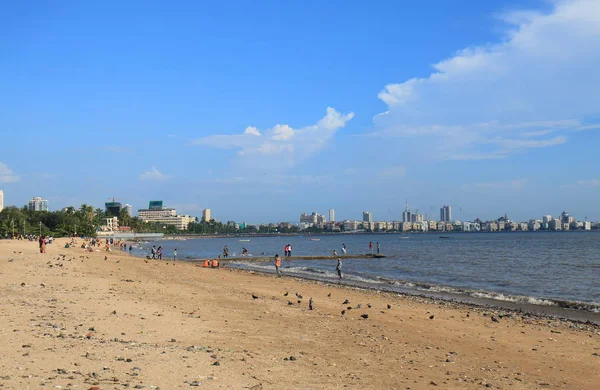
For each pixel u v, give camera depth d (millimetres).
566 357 16734
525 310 29672
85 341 13484
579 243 165125
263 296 29797
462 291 39688
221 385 10211
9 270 36750
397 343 17281
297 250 140625
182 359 12266
